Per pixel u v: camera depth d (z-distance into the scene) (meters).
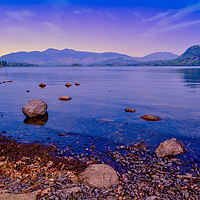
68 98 26.72
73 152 9.98
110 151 10.14
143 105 22.31
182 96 28.78
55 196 6.19
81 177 7.34
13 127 14.23
